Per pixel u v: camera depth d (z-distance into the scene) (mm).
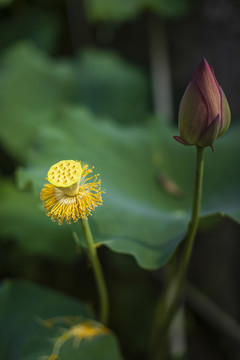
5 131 1456
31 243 1194
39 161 1052
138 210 987
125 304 1406
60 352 946
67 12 1700
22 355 945
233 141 1140
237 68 1298
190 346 1401
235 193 1056
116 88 1539
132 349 1349
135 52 1625
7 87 1506
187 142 780
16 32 1675
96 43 1715
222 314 1295
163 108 1483
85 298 1464
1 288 1020
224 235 1357
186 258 876
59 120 1112
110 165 1087
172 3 1419
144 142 1142
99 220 911
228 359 1360
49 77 1547
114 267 1443
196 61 1442
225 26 1320
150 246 888
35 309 997
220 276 1393
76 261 1451
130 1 1428
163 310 1085
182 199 1081
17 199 1265
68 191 762
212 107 754
